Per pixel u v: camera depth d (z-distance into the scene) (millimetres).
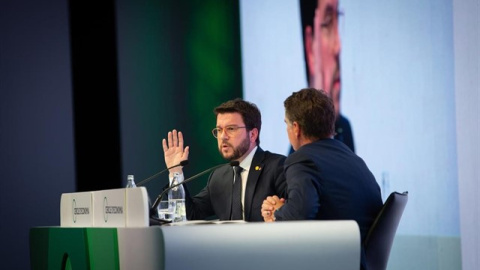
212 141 11031
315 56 10086
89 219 5043
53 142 10289
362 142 9492
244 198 6543
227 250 4043
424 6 8711
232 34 11047
